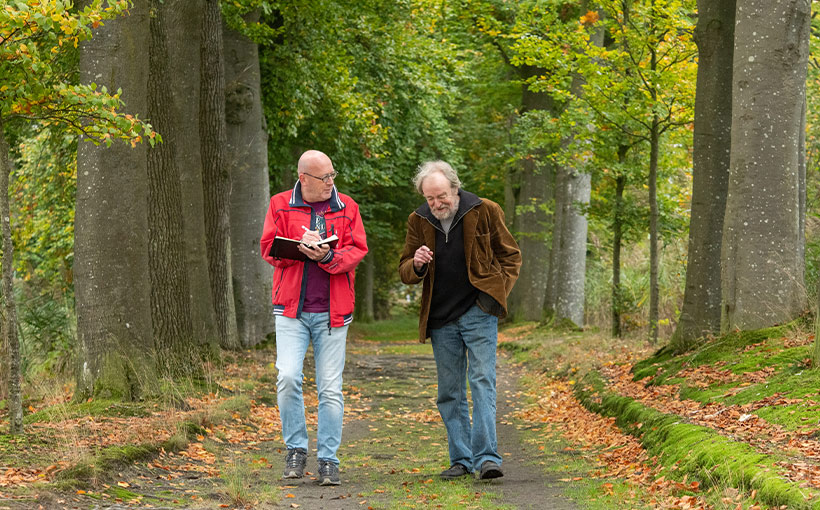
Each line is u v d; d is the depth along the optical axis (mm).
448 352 5102
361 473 5516
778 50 7691
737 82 7918
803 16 7730
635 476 4969
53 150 13750
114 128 5918
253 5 13328
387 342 24953
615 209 14266
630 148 14258
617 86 11961
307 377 11672
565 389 10266
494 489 4727
